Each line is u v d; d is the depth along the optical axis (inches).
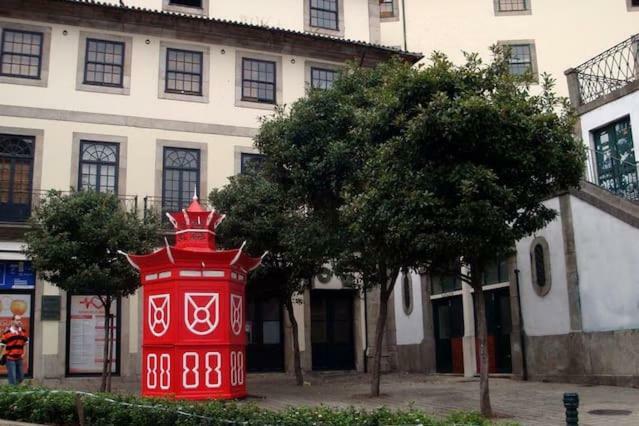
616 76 780.0
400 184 398.3
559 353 605.3
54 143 778.2
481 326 418.6
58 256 548.1
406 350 851.4
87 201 574.2
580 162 410.9
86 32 813.2
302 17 928.3
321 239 545.6
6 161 762.2
